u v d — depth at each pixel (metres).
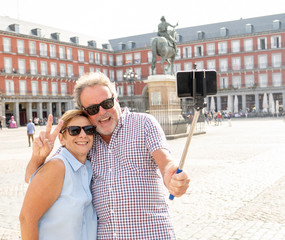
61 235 1.97
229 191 6.77
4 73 50.28
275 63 57.91
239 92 59.59
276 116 54.19
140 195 2.05
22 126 53.44
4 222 5.57
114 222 2.06
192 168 9.50
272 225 4.81
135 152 2.10
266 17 61.47
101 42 69.94
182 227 4.93
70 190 2.01
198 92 1.78
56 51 58.53
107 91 2.17
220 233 4.62
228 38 60.84
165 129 19.23
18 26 53.16
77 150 2.13
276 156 11.07
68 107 60.09
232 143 15.84
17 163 12.38
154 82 19.20
